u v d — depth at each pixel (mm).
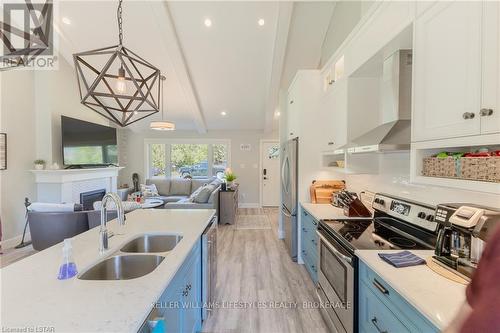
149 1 3469
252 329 2125
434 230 1631
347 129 2422
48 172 4445
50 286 1090
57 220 3307
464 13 1083
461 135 1104
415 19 1399
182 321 1508
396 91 1812
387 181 2377
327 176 3529
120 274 1538
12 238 4113
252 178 7984
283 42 4027
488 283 528
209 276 2293
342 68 2723
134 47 4414
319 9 3770
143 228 2072
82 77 1165
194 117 6688
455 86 1132
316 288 2529
